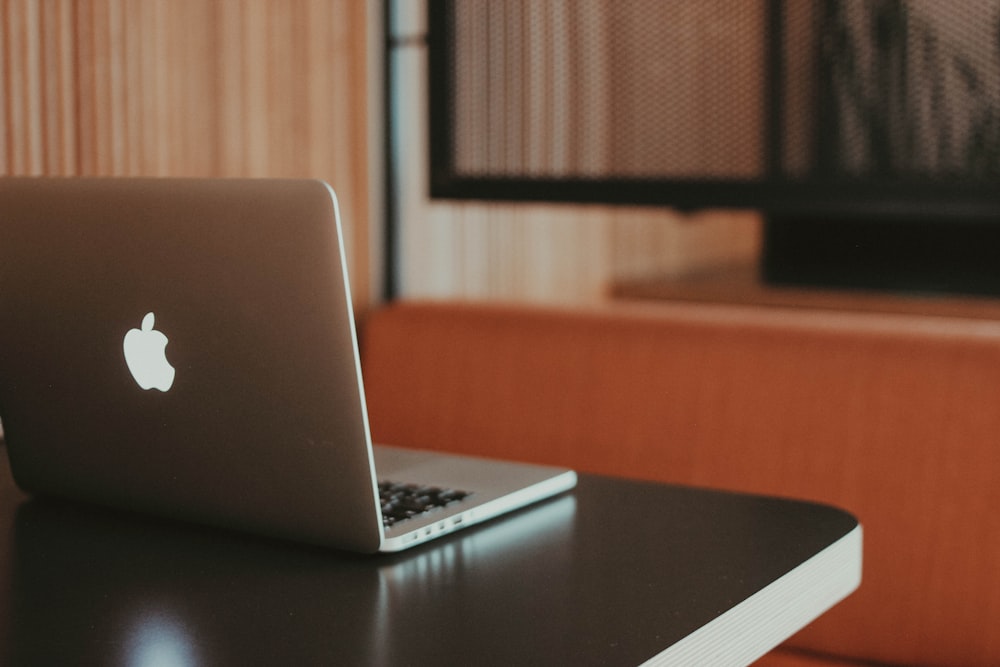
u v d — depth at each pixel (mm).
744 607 914
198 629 869
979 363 1599
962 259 3553
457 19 2293
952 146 1974
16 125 1740
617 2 2230
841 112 2055
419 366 2002
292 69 2174
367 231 2350
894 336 1676
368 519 996
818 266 3697
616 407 1828
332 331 954
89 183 1073
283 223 955
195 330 1033
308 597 933
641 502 1202
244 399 1022
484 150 2314
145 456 1119
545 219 2807
